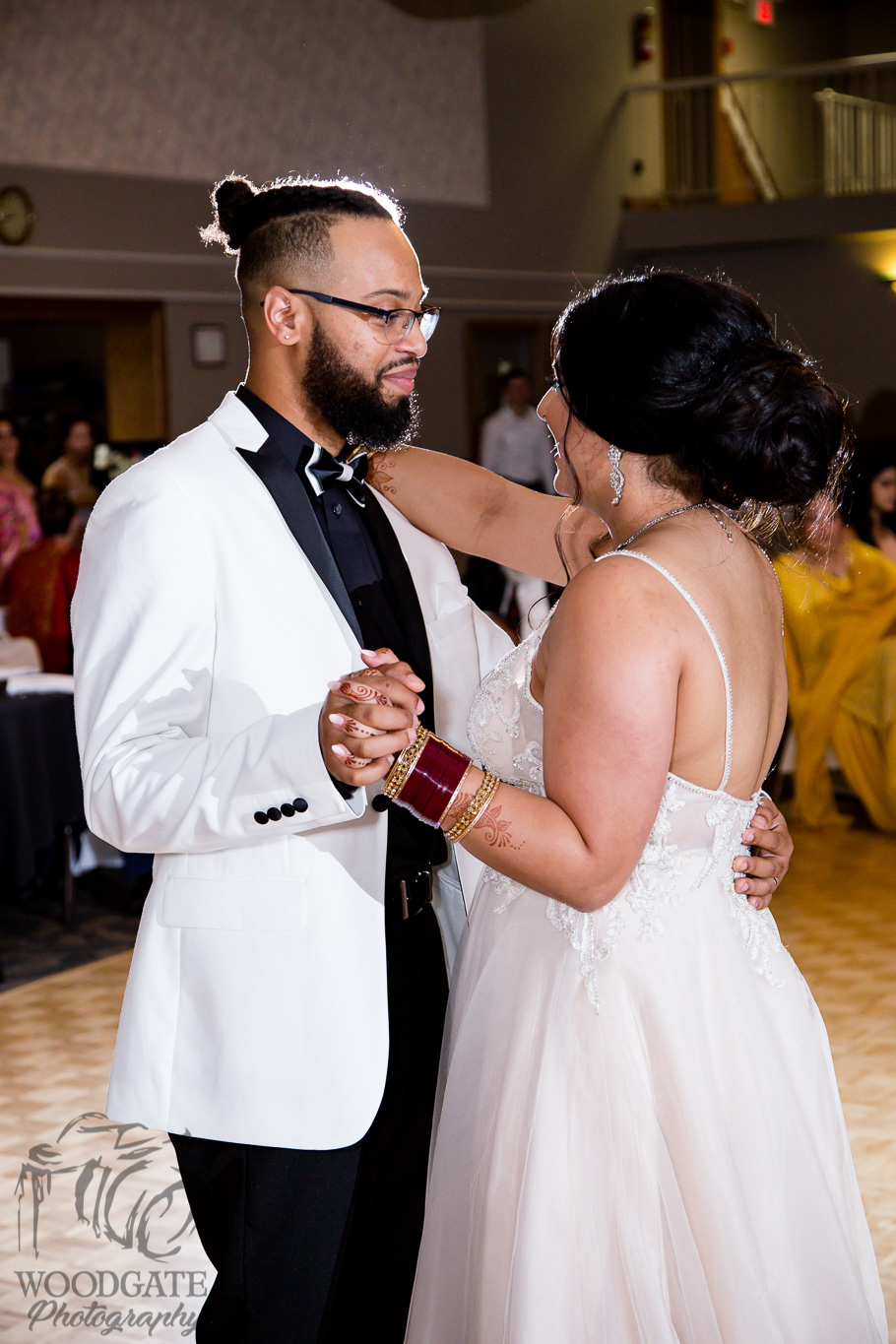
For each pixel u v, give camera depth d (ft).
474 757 6.14
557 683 4.66
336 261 5.49
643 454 4.88
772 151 45.06
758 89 44.37
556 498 6.52
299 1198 5.59
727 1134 4.93
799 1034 5.30
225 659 5.42
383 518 6.32
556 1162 4.89
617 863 4.59
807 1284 4.88
